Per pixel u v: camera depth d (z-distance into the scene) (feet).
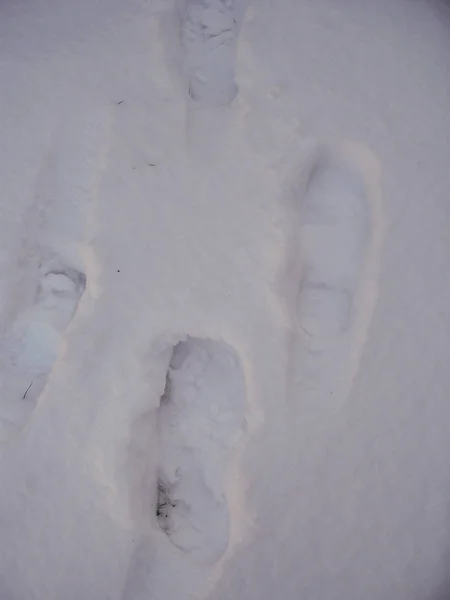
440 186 2.15
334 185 2.21
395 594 2.09
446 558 2.10
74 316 2.15
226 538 2.06
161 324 2.12
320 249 2.17
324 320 2.11
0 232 2.20
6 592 2.13
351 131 2.15
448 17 2.33
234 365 2.15
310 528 2.05
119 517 2.04
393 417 2.07
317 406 2.05
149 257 2.14
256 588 2.05
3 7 2.39
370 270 2.11
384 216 2.12
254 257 2.10
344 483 2.05
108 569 2.07
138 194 2.16
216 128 2.20
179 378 2.22
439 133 2.18
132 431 2.09
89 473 2.07
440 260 2.12
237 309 2.09
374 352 2.07
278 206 2.11
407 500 2.07
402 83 2.20
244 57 2.21
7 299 2.19
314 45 2.21
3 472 2.12
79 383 2.10
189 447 2.19
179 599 2.05
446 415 2.08
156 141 2.19
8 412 2.16
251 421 2.04
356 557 2.06
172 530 2.14
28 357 2.22
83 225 2.19
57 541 2.10
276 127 2.16
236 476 2.03
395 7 2.29
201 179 2.16
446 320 2.10
